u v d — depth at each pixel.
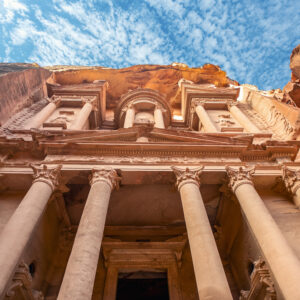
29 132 13.54
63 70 26.81
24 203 7.81
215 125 17.58
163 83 28.02
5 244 6.44
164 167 9.88
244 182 9.09
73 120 17.22
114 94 27.92
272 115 18.77
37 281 9.29
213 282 5.91
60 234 11.47
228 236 11.54
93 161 9.91
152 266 11.09
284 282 5.98
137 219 12.03
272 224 7.39
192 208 7.95
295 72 18.50
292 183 9.69
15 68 21.33
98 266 11.13
